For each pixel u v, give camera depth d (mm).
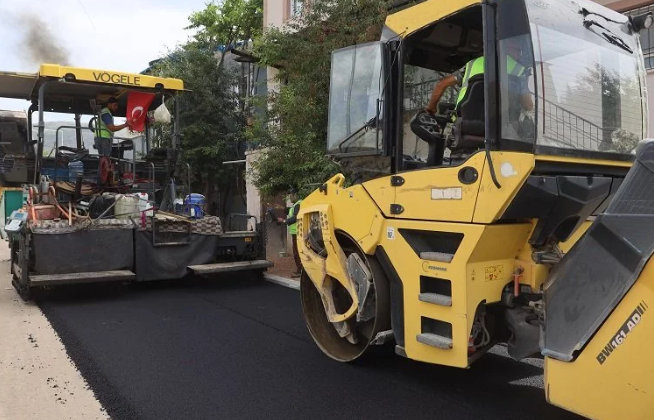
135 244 8125
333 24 9141
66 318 6719
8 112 11086
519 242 3758
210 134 16234
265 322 6543
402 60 4234
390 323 4441
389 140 4199
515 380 4598
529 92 3486
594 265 2934
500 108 3473
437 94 4293
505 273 3799
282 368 4898
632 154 4148
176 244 8422
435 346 3799
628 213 2793
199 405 4078
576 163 3699
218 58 18031
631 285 2705
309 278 5410
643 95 4383
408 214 4047
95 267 7809
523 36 3547
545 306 3219
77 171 8914
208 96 16031
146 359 5137
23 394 4273
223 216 17703
